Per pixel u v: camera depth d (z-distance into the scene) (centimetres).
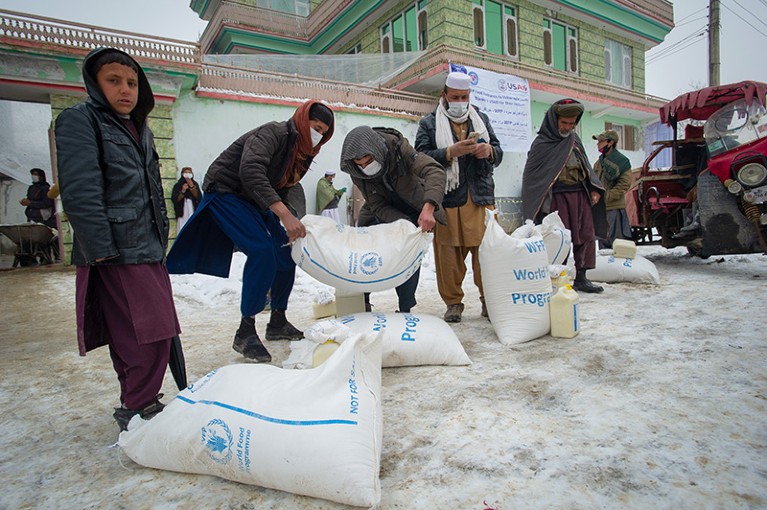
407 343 258
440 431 182
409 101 1348
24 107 1378
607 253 566
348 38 1806
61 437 195
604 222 479
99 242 172
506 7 1545
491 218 318
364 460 141
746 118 468
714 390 203
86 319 190
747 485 137
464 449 168
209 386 170
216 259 307
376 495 138
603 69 1833
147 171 195
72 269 864
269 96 1123
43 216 1066
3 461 176
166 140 988
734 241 471
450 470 155
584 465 153
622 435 170
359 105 1259
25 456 179
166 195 988
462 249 368
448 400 211
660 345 271
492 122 1375
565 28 1711
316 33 1873
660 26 1934
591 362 251
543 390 216
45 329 414
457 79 344
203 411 160
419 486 147
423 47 1482
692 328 302
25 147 1388
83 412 221
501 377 236
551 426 181
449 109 355
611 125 1803
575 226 445
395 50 1599
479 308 425
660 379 220
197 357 303
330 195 1088
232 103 1071
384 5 1580
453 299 369
